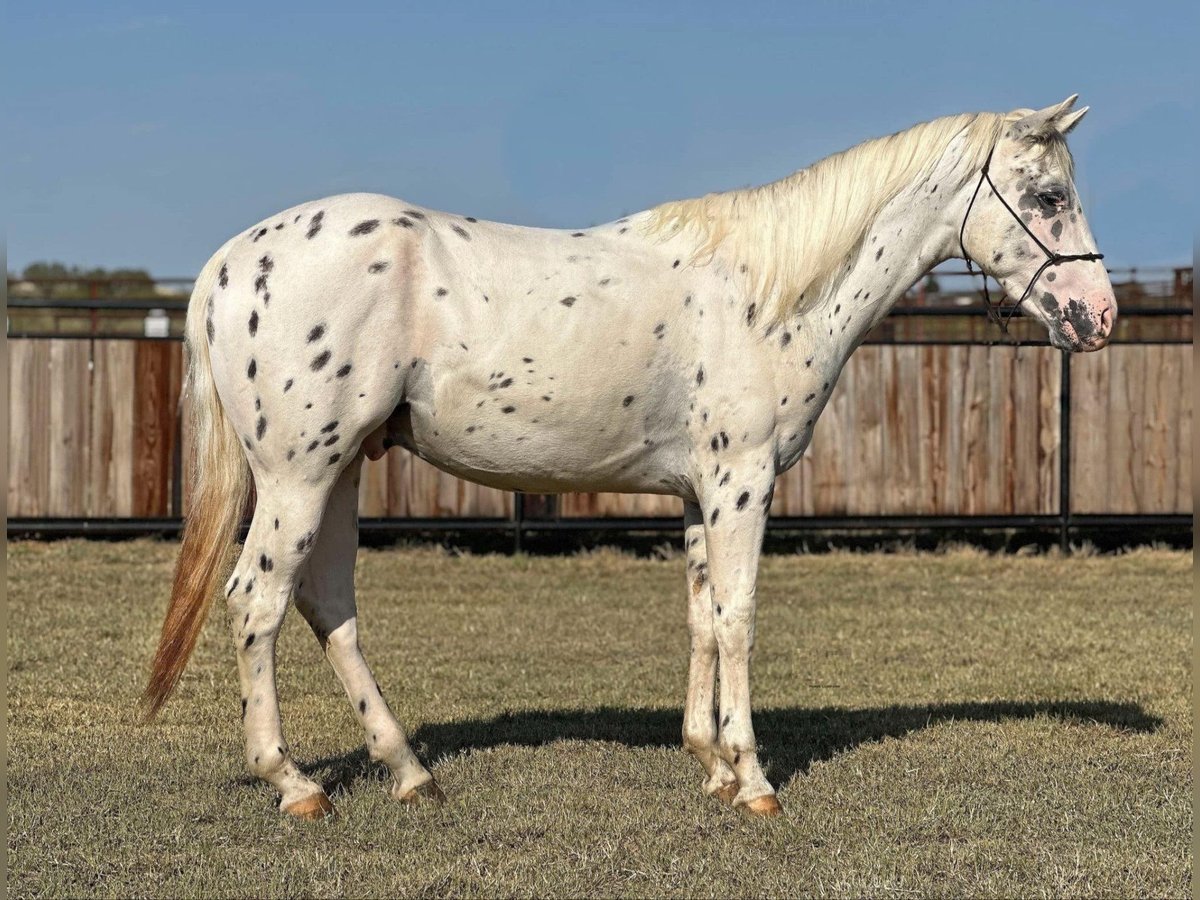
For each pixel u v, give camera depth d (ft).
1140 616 28.40
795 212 14.43
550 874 12.26
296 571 13.55
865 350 36.73
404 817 13.84
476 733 18.02
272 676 13.75
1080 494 37.27
